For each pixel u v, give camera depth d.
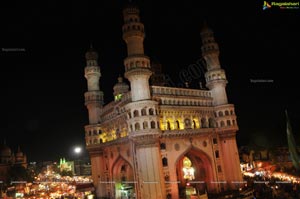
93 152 65.81
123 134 56.84
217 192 57.12
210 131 59.66
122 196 60.38
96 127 66.06
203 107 60.12
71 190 71.56
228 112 60.84
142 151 48.59
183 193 57.88
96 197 64.25
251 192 52.34
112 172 62.19
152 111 49.91
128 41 52.72
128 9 52.84
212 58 63.62
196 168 61.31
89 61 68.62
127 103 53.50
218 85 62.53
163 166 50.97
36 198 66.50
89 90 68.06
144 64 51.41
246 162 85.00
